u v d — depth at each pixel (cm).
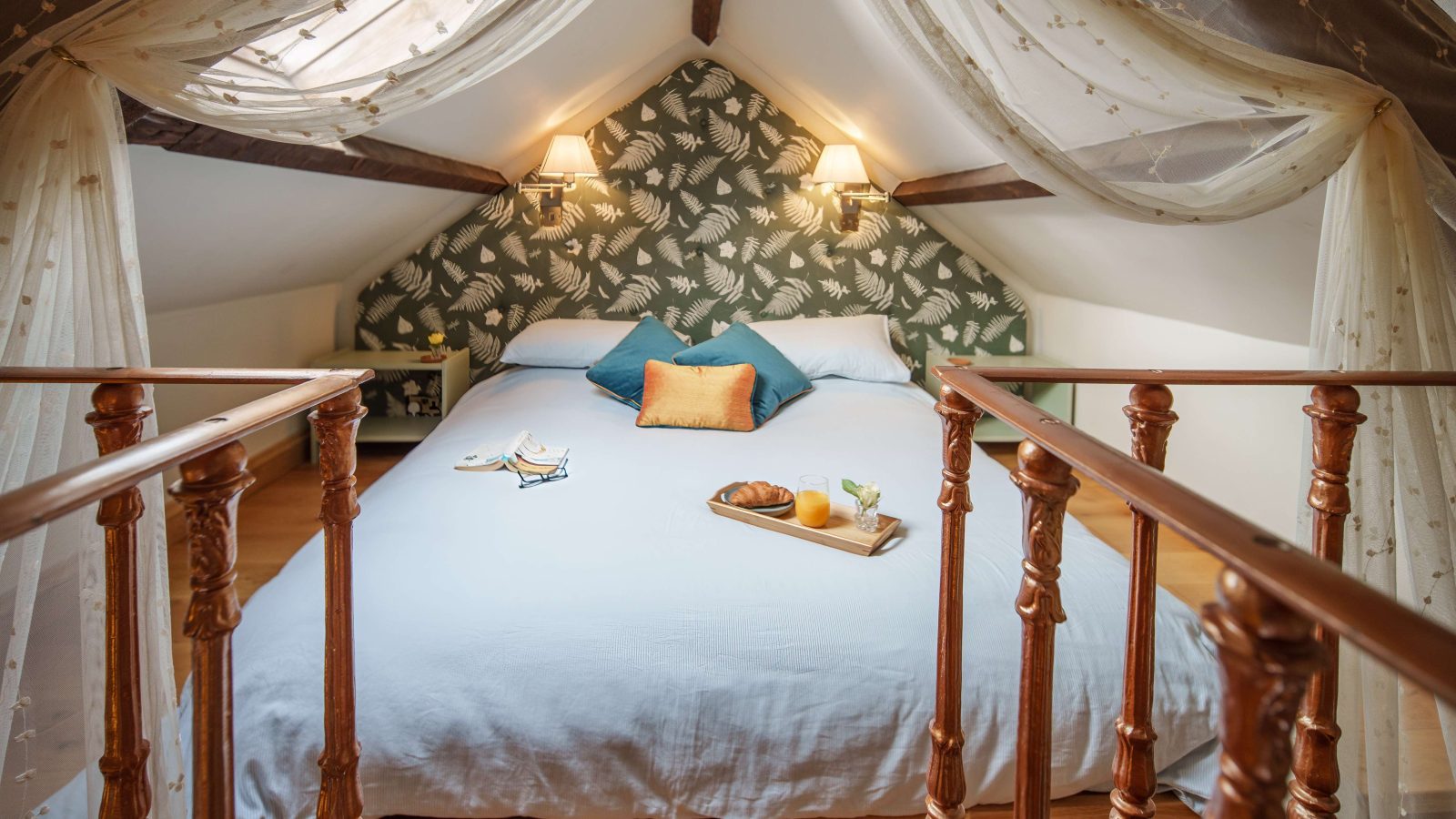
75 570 136
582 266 435
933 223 439
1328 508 138
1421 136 156
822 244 440
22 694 134
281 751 152
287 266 337
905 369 395
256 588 266
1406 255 155
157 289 267
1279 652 57
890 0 159
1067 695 164
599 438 297
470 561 190
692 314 442
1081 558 194
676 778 158
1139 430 138
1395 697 151
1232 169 168
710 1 313
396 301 429
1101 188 165
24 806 133
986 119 162
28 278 134
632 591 176
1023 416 103
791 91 420
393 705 157
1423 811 162
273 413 102
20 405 134
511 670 161
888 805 161
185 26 138
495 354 437
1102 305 390
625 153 429
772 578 182
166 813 140
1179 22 153
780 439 301
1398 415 154
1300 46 159
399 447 438
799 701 160
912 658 164
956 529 129
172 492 91
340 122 155
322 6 145
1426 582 153
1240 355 300
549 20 164
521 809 157
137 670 106
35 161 134
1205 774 167
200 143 188
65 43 135
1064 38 157
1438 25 156
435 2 166
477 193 410
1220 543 61
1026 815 107
